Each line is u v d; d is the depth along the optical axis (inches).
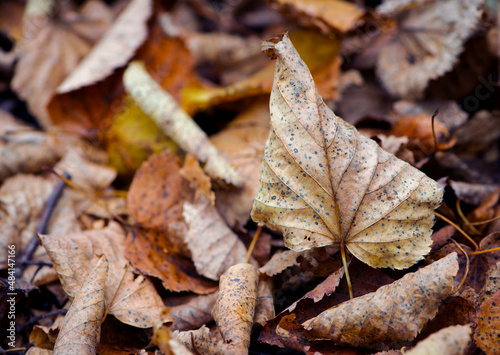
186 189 14.9
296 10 16.8
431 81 16.6
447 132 15.1
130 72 16.6
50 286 14.4
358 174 13.1
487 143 16.2
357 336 12.7
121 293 13.6
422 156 15.0
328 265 13.6
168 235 14.5
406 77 16.8
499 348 12.6
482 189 14.7
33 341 13.7
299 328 12.9
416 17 16.9
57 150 16.9
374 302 12.7
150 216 14.7
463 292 13.1
